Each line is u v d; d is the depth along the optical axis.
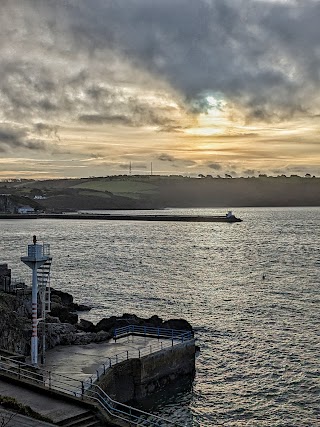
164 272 113.50
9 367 32.66
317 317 69.06
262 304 78.00
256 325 65.06
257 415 39.47
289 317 69.31
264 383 45.56
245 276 107.00
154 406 40.84
